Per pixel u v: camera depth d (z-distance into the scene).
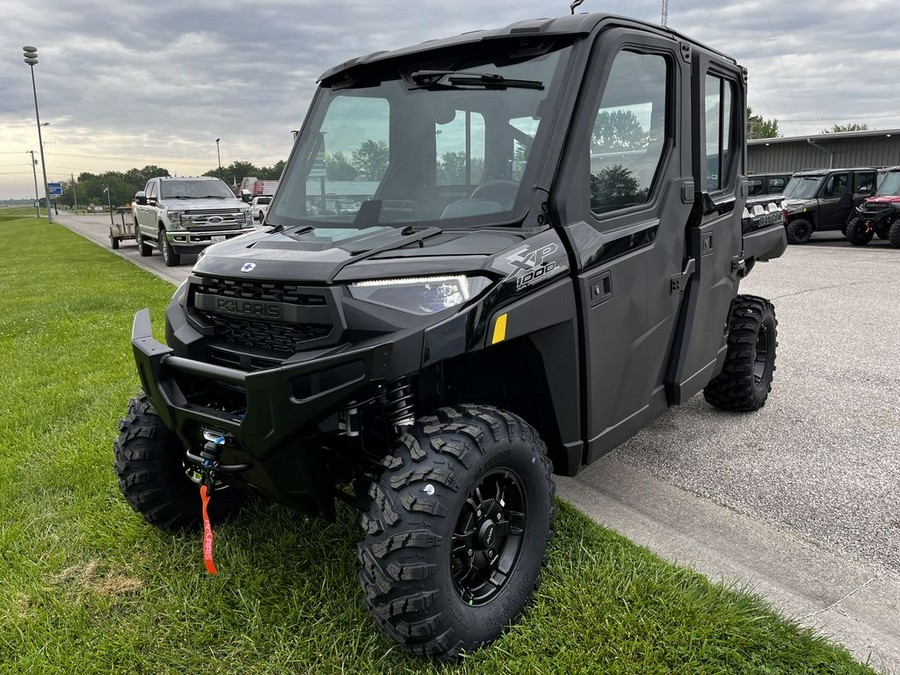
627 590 2.73
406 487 2.29
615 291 2.99
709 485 3.89
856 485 3.87
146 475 3.15
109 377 6.18
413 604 2.25
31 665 2.49
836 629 2.61
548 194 2.71
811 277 11.92
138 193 19.08
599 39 2.89
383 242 2.61
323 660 2.46
